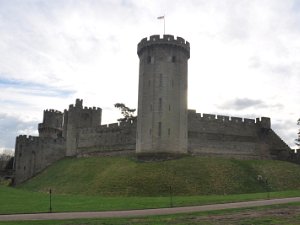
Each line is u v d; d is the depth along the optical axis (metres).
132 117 90.06
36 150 83.75
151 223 22.83
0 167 110.06
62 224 22.89
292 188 54.50
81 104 84.12
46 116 100.44
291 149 73.81
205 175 53.28
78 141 80.69
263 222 22.62
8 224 22.77
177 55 60.91
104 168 62.25
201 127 68.31
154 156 57.19
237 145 71.06
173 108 58.88
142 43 61.66
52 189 59.50
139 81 62.03
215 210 28.58
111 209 30.39
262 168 61.41
